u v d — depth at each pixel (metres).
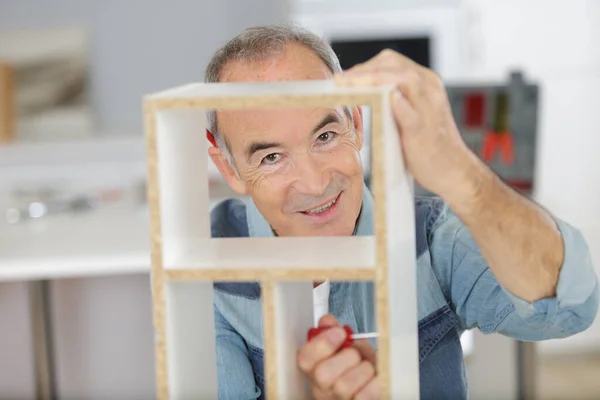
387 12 5.42
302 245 1.46
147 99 1.29
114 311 4.04
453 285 1.81
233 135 1.68
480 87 3.70
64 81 5.48
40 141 5.45
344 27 5.46
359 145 1.76
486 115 3.71
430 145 1.40
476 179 1.44
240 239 1.52
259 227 1.90
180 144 1.41
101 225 3.99
